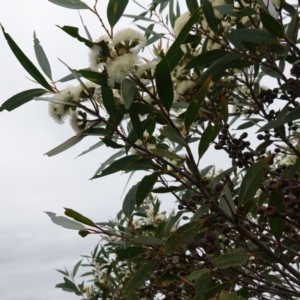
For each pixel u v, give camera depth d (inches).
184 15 59.3
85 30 53.3
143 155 53.9
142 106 52.9
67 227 54.9
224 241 56.9
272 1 57.4
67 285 95.0
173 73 61.3
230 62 59.0
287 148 65.4
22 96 54.0
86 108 52.3
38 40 54.2
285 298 55.5
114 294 76.4
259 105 62.6
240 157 60.5
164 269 59.0
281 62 59.4
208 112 61.2
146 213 73.6
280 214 48.1
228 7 57.3
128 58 50.6
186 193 62.7
